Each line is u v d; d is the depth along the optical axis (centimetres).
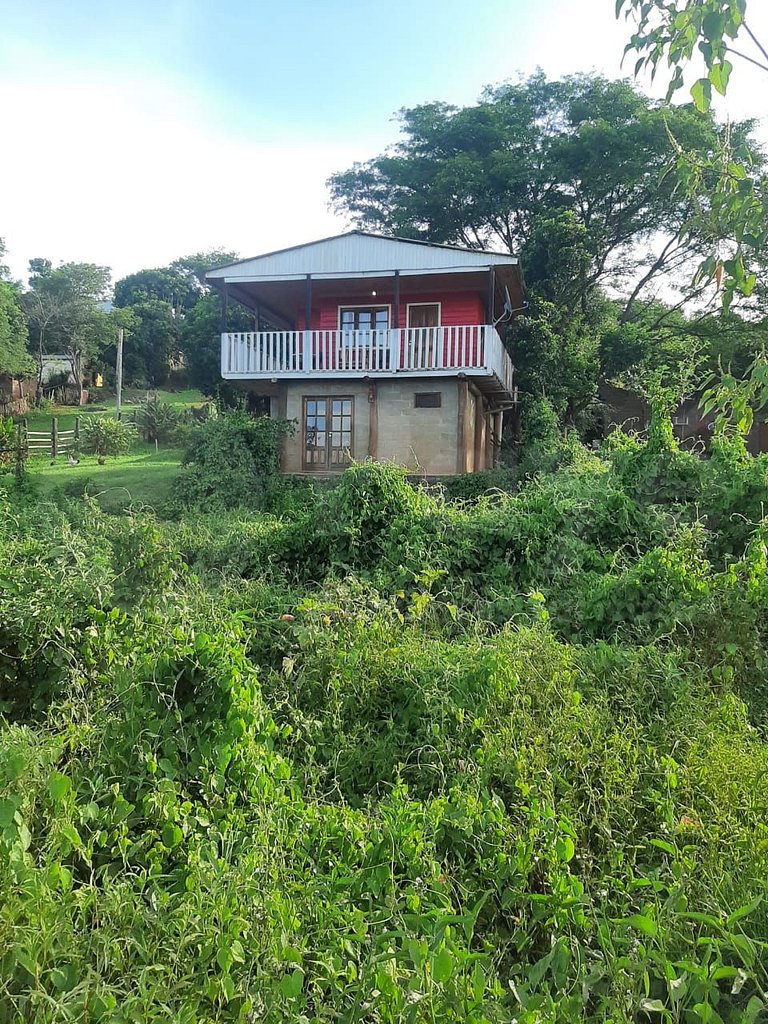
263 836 256
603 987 210
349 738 365
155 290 6556
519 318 2017
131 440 2519
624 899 249
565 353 2069
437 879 245
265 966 203
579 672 406
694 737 332
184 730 319
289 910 221
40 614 387
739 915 209
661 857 275
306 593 609
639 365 2289
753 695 420
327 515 742
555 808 289
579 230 2097
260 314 1983
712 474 720
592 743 323
